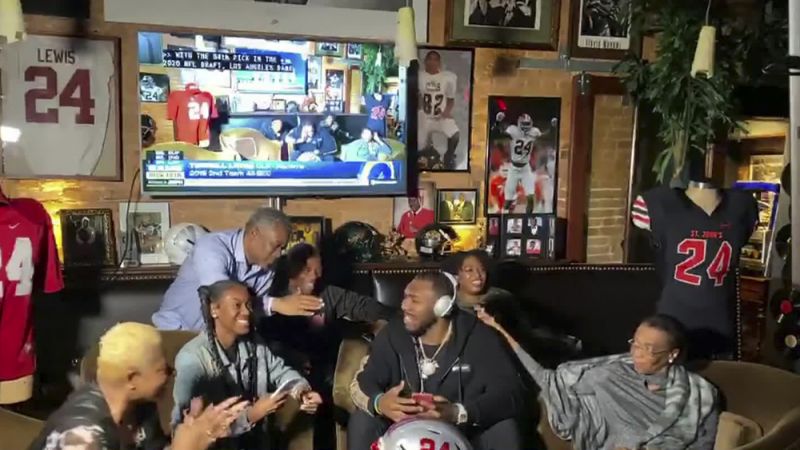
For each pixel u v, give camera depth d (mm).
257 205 4059
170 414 2578
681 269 3324
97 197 3801
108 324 3533
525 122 4449
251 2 3881
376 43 4094
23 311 3061
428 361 2689
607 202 4695
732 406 2754
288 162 4020
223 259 3059
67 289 3492
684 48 4094
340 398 2877
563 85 4520
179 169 3852
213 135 3891
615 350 4141
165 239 3848
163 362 1927
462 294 3391
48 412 3406
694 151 4691
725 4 4242
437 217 4332
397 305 3883
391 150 4184
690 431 2617
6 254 2994
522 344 3459
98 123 3744
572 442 2729
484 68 4359
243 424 2361
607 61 4551
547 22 4410
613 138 4652
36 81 3623
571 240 4574
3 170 3619
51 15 3613
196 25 3814
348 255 4086
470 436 2662
